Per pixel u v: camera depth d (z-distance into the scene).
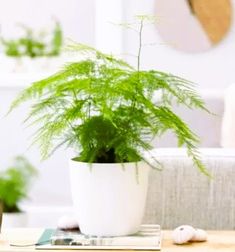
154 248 1.86
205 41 4.59
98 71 1.86
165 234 2.06
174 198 2.47
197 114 3.81
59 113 1.95
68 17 4.79
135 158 1.87
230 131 3.61
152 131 1.89
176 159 2.48
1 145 4.72
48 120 1.93
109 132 1.87
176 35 4.58
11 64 4.76
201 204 2.46
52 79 1.86
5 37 4.81
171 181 2.47
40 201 4.76
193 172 2.46
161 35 4.58
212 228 2.46
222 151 2.56
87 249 1.87
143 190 1.91
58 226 2.04
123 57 4.59
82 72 1.86
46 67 4.77
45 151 1.97
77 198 1.91
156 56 4.61
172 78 1.97
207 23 4.58
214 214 2.46
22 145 4.71
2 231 2.09
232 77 4.61
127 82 1.80
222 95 3.88
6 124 4.70
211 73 4.61
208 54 4.60
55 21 4.79
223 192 2.46
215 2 4.56
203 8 4.56
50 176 4.73
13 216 4.22
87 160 1.89
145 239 1.87
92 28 4.77
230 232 2.10
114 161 1.90
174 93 1.88
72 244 1.88
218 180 2.46
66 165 4.71
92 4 4.75
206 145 3.83
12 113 4.69
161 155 2.50
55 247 1.88
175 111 3.79
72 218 2.03
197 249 1.88
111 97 1.80
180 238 1.93
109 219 1.88
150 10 4.59
